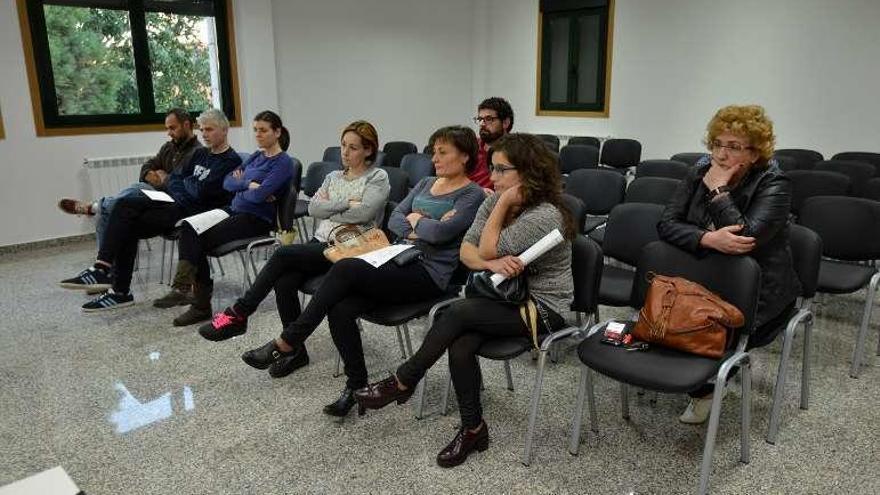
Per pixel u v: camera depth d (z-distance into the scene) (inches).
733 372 75.0
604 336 75.1
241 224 125.6
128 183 204.7
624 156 227.5
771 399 91.4
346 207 104.5
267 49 231.3
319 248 99.6
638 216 103.7
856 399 90.9
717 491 70.9
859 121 193.9
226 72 225.6
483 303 75.6
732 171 78.0
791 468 74.9
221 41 221.9
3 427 87.2
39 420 89.0
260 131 126.8
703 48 224.7
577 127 270.5
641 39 241.9
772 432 79.9
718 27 219.5
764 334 78.7
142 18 201.9
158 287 148.9
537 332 75.3
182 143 149.4
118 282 134.2
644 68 243.1
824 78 198.5
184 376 102.6
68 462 79.0
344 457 79.4
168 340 117.6
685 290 71.1
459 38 294.4
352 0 255.6
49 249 191.2
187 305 136.1
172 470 77.1
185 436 84.7
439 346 74.6
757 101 214.5
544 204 76.7
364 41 262.7
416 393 94.7
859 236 105.3
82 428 86.8
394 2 268.4
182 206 136.3
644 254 82.0
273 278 97.9
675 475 74.3
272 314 131.0
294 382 100.0
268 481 74.7
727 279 73.9
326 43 251.4
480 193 92.0
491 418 88.0
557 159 78.9
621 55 249.6
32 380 101.5
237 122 231.0
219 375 102.9
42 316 130.8
